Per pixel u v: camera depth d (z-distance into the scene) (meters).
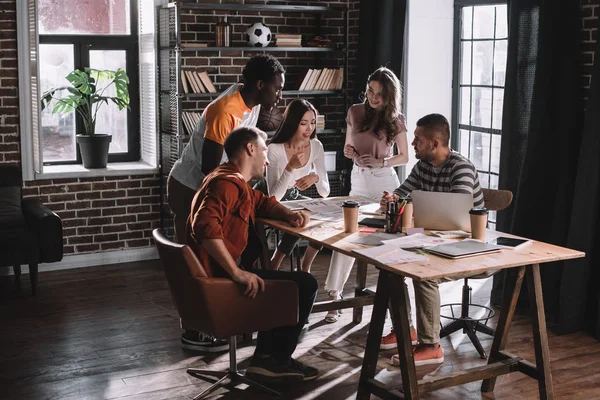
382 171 5.02
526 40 5.00
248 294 3.42
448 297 5.36
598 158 4.59
